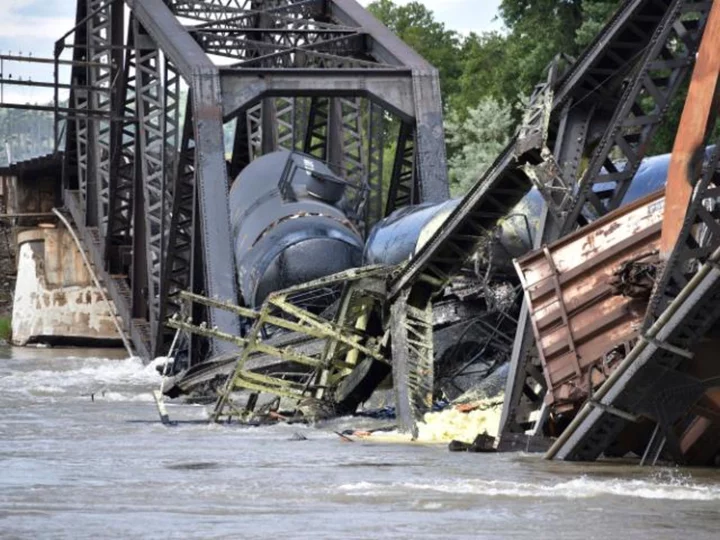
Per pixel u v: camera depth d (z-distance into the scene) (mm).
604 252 63688
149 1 134625
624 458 62500
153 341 136125
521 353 68438
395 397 80938
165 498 47531
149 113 136000
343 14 142250
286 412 89000
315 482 52594
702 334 57062
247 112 152875
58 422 83062
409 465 59812
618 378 58719
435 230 88375
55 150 148000
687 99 58500
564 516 43531
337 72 128250
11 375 130000
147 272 139000
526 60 185000
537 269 65812
